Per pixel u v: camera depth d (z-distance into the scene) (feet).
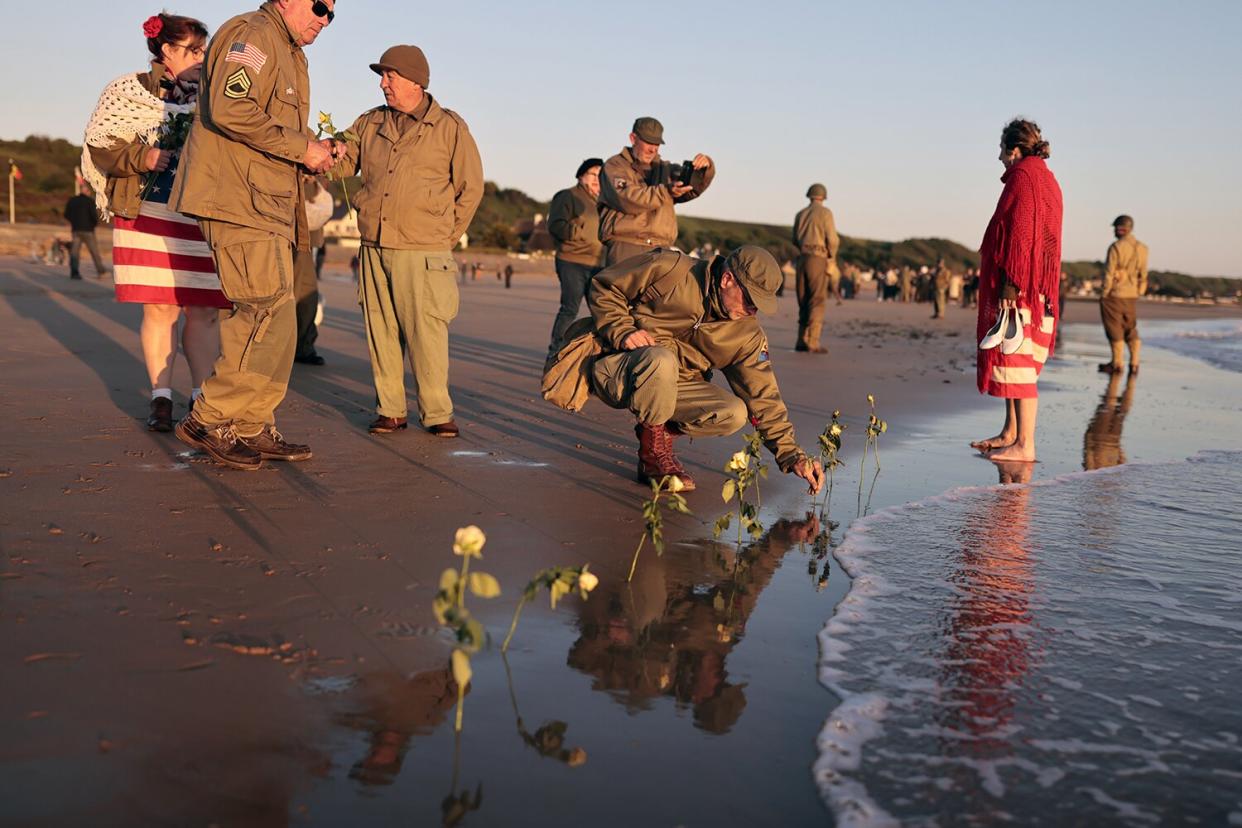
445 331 16.79
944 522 12.76
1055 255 17.52
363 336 35.68
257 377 13.38
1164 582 10.45
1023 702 7.26
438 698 6.83
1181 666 8.07
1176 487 15.57
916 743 6.52
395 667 7.31
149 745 5.94
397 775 5.78
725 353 13.82
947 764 6.25
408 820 5.31
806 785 5.92
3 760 5.65
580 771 5.93
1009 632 8.75
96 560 9.23
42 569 8.89
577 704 6.87
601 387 14.08
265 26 12.96
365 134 16.74
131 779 5.55
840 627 8.68
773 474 15.37
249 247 12.97
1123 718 7.04
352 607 8.46
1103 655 8.27
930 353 42.34
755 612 9.01
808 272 38.70
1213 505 14.29
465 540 6.15
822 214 38.37
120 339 28.14
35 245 89.51
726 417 13.55
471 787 5.68
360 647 7.64
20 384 19.51
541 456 15.70
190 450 14.37
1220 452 19.16
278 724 6.31
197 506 11.36
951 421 22.03
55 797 5.32
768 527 12.16
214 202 12.78
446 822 5.31
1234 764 6.39
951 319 85.81
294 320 13.78
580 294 26.94
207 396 13.33
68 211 60.08
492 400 21.72
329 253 178.29
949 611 9.25
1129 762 6.37
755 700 7.09
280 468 13.67
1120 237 37.06
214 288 15.70
